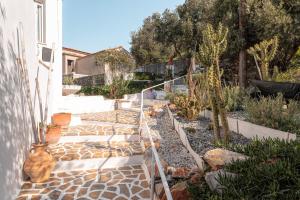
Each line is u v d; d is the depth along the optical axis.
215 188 2.73
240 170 2.83
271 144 3.41
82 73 26.05
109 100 10.42
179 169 3.94
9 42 3.60
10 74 3.60
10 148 3.47
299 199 2.19
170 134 6.44
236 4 11.70
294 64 12.59
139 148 5.32
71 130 6.22
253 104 5.51
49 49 7.56
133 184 4.02
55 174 4.36
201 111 7.52
